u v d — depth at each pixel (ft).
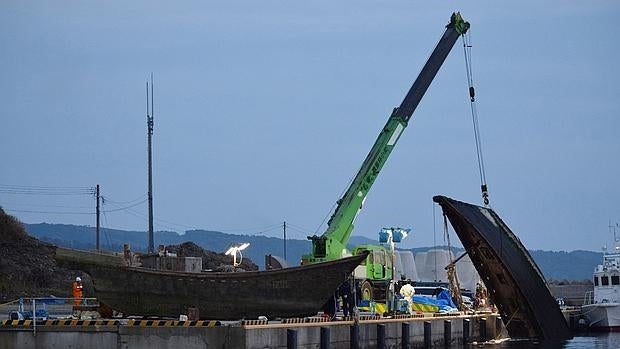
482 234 189.57
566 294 388.57
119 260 148.15
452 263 213.46
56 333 136.15
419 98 206.59
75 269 147.74
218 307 146.51
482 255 194.39
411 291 189.57
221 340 128.98
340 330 150.20
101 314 150.82
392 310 185.98
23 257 299.99
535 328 203.82
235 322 141.08
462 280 309.83
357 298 174.81
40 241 326.65
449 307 219.20
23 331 137.28
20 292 268.82
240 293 146.30
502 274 195.62
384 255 199.52
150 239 276.62
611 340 227.20
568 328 216.95
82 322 135.95
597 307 277.44
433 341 189.47
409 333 175.42
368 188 199.93
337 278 147.33
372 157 201.26
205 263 304.91
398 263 242.37
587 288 388.78
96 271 147.74
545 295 206.18
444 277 316.81
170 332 131.34
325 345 144.97
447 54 210.59
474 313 221.25
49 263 303.07
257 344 130.11
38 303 206.59
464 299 253.65
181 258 164.96
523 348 201.98
